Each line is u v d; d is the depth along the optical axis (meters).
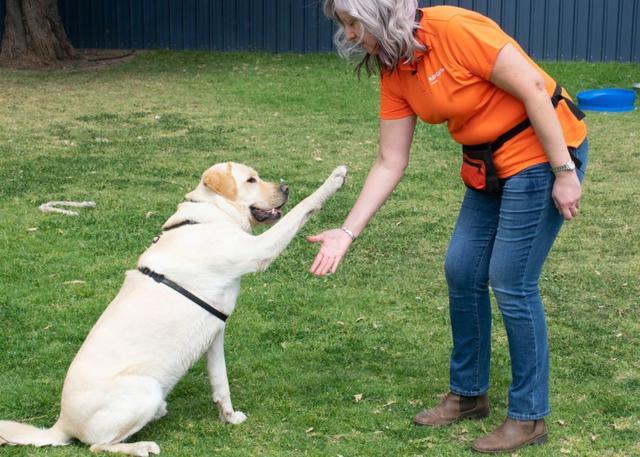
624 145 10.08
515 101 3.46
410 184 8.44
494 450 3.75
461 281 3.88
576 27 15.20
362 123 11.31
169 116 11.63
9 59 15.89
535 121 3.38
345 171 3.96
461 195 8.11
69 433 3.74
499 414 4.14
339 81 14.05
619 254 6.52
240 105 12.41
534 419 3.79
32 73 15.16
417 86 3.54
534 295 3.66
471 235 3.84
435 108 3.53
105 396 3.64
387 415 4.14
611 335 5.11
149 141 10.19
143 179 8.49
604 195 8.08
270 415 4.14
